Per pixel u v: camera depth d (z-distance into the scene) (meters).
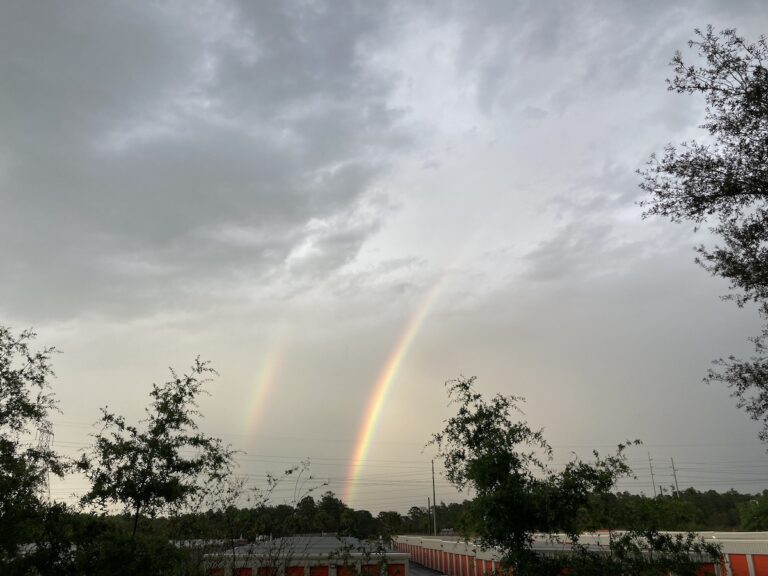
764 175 11.68
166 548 10.95
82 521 10.81
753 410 12.65
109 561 10.33
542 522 10.66
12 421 10.48
